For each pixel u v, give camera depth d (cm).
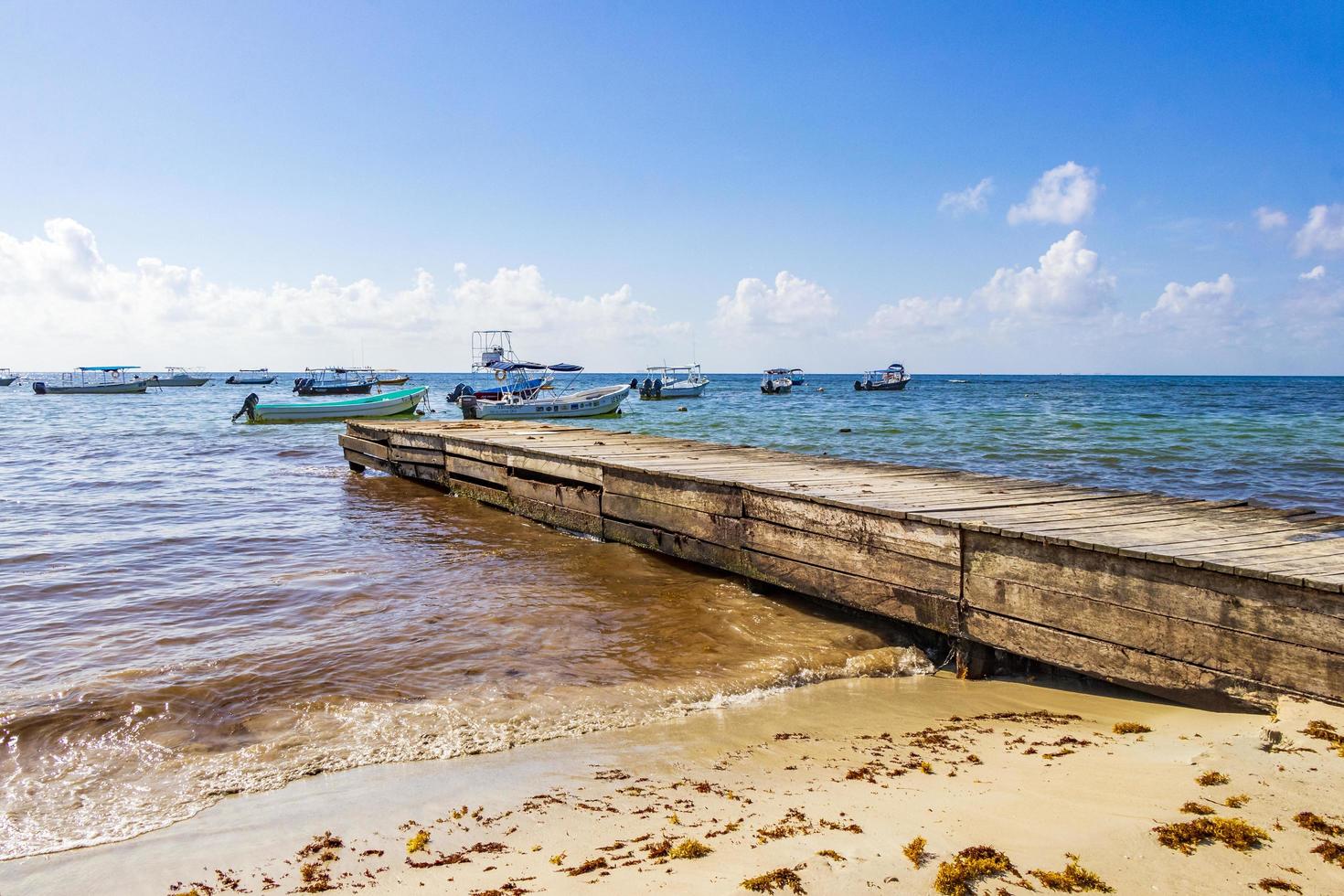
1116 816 399
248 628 807
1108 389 10275
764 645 759
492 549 1170
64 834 453
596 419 4375
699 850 395
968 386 12256
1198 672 540
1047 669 673
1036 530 645
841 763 516
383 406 4303
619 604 887
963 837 391
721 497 941
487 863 402
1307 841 362
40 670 690
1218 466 2044
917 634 759
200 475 2086
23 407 6050
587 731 586
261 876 403
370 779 514
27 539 1247
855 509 770
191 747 558
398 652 738
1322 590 476
